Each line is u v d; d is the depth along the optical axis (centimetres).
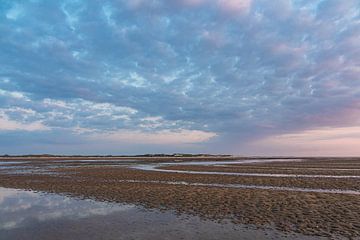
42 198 2145
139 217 1576
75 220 1524
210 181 3131
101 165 6431
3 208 1812
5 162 8612
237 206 1808
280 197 2072
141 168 5244
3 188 2670
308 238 1220
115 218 1559
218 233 1300
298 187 2666
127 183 2934
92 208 1797
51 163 7700
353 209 1684
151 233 1309
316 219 1489
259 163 7256
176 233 1305
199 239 1230
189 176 3666
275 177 3528
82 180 3234
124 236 1270
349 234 1255
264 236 1255
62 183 2973
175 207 1805
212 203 1903
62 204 1922
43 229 1373
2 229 1377
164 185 2769
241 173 4100
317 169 4834
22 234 1302
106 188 2581
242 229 1352
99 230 1355
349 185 2784
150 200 2022
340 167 5362
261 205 1822
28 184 2930
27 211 1727
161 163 7438
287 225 1398
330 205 1794
